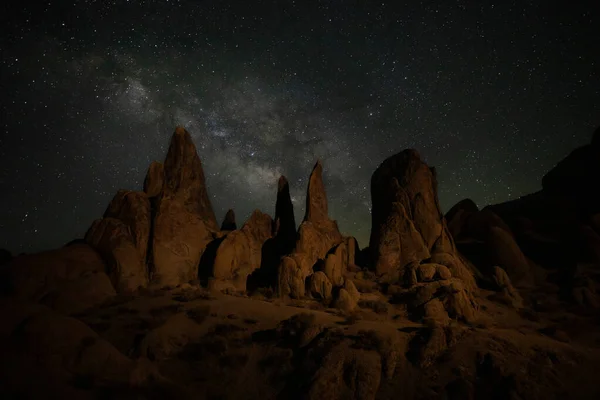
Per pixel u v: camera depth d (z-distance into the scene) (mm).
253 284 28641
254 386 19188
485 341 21688
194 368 19531
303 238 29609
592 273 30906
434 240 31938
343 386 19031
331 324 22391
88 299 23078
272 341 21391
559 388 19703
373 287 28469
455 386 19312
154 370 18578
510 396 18781
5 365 16094
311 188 33219
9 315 18250
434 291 25797
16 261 23562
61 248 25844
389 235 31234
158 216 28594
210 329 21812
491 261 33000
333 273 28156
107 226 27266
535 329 25344
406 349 21219
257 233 32281
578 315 27578
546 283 31859
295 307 25078
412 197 33156
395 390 19328
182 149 31969
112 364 17750
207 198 33250
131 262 26094
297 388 18797
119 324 21328
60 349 17266
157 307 23234
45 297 22406
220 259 28062
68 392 16125
